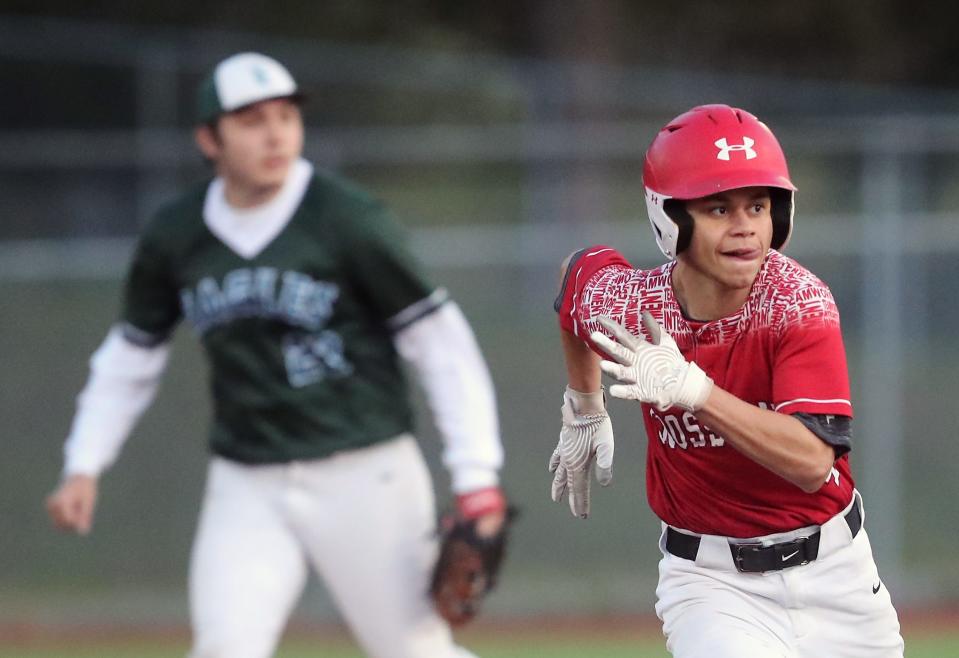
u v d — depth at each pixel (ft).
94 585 116.06
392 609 57.62
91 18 199.82
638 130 191.11
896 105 196.75
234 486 57.52
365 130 198.49
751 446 39.42
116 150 175.22
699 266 40.63
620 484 117.91
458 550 57.47
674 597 45.88
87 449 62.18
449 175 195.11
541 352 122.42
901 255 119.65
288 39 208.95
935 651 99.30
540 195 181.88
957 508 118.42
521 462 119.44
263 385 56.70
